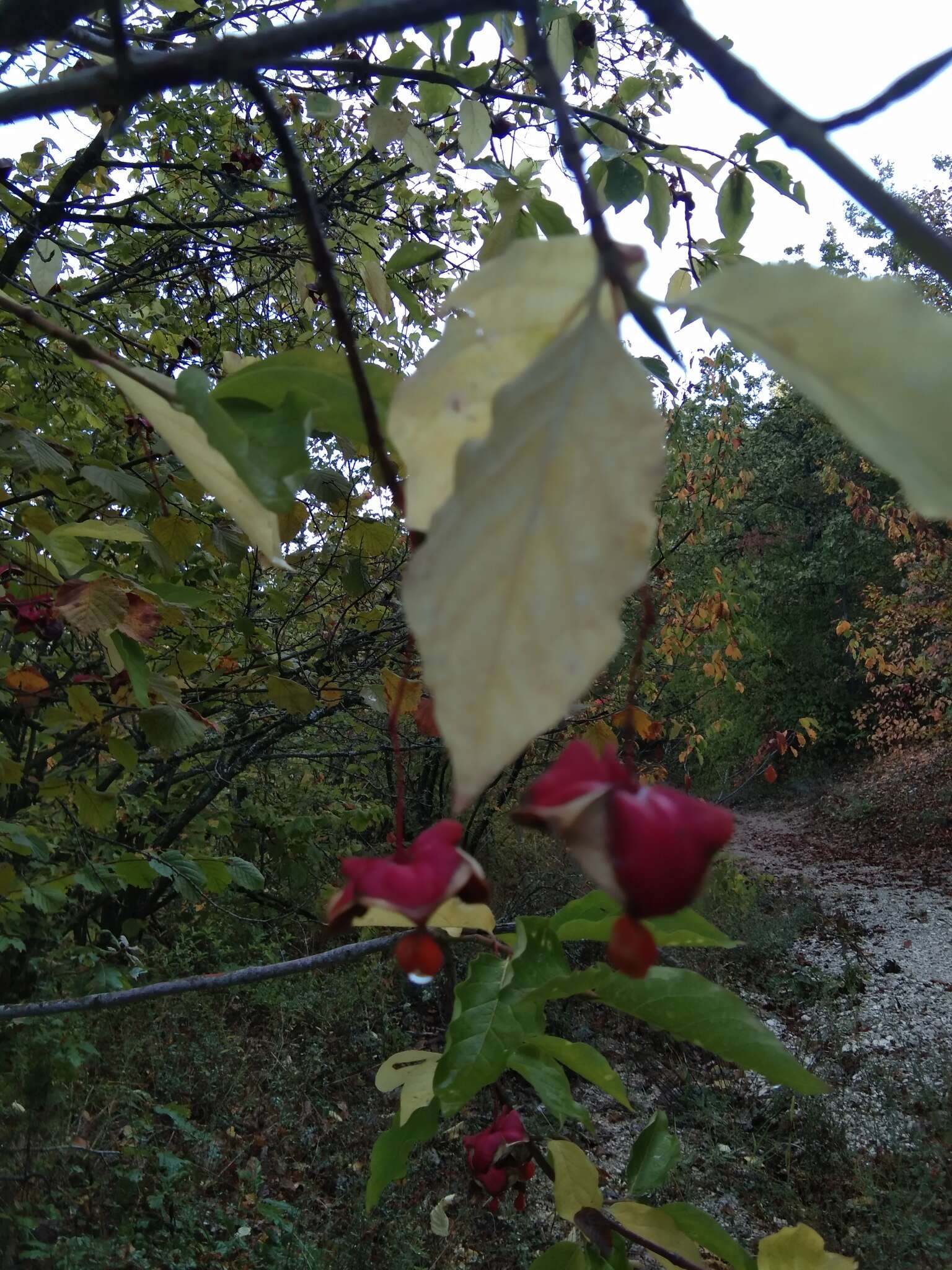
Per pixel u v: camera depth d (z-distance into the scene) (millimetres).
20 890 2672
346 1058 5758
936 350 357
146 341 4016
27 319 621
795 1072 809
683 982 842
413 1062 1189
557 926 935
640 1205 1126
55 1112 3947
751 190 1780
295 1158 4891
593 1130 963
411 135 1787
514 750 339
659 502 7465
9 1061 3740
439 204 4371
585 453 363
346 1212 4609
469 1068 857
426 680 347
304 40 543
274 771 6383
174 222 3793
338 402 635
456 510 362
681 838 510
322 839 6625
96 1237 3760
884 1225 4934
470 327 435
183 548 2287
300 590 4836
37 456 2068
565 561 351
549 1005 6738
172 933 6129
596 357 377
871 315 367
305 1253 4160
